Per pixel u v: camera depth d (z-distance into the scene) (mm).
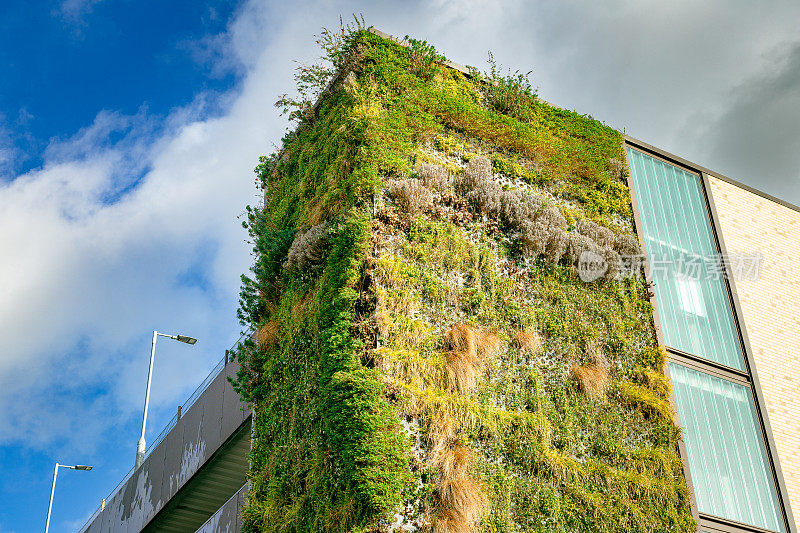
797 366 17719
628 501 13180
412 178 14148
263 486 13344
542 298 14367
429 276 13297
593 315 14805
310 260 14070
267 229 15602
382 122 14586
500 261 14234
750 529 14758
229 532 15508
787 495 15609
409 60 16047
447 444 11984
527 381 13297
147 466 22609
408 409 11953
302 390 13164
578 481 12891
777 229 19562
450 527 11219
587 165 16641
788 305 18469
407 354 12367
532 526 12141
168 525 21922
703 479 14719
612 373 14508
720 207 18828
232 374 18750
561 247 14812
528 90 17078
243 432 17734
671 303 16562
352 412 11648
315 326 13320
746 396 16547
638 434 14008
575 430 13406
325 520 11508
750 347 17156
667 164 18609
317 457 12055
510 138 15898
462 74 16578
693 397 15648
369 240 13125
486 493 11930
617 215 16688
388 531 11016
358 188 13648
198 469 19094
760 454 15930
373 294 12727
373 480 11172
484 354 13016
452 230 13953
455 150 15148
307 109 16234
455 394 12445
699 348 16438
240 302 15281
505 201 14758
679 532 13414
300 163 16125
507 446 12555
